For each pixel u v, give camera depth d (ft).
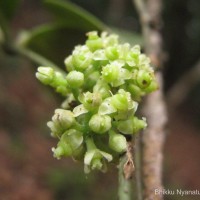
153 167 0.27
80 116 0.23
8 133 1.74
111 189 1.50
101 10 2.08
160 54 0.39
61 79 0.25
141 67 0.24
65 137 0.23
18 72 2.02
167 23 2.15
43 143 1.75
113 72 0.23
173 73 2.27
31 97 1.95
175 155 2.00
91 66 0.24
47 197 1.51
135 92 0.24
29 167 1.62
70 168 1.55
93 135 0.23
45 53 0.40
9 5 0.40
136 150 0.27
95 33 0.26
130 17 1.95
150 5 0.42
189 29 2.16
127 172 0.22
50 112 1.90
